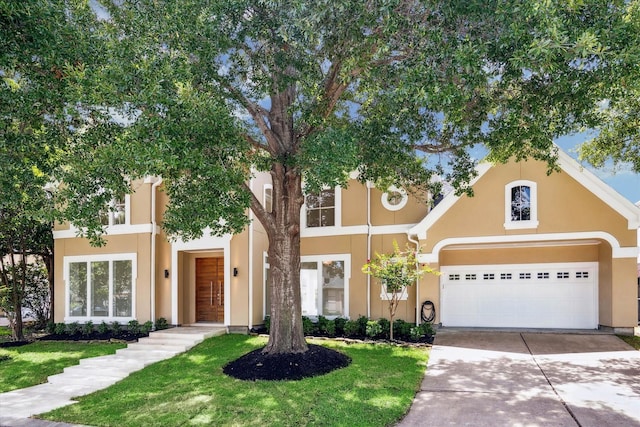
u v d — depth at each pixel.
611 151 13.07
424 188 13.38
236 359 11.48
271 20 8.83
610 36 7.00
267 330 16.03
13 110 7.85
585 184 14.66
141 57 7.96
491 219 15.38
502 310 16.59
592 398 8.26
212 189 8.45
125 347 14.27
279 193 11.50
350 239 17.19
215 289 17.92
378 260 16.44
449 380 9.59
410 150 11.79
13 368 12.14
